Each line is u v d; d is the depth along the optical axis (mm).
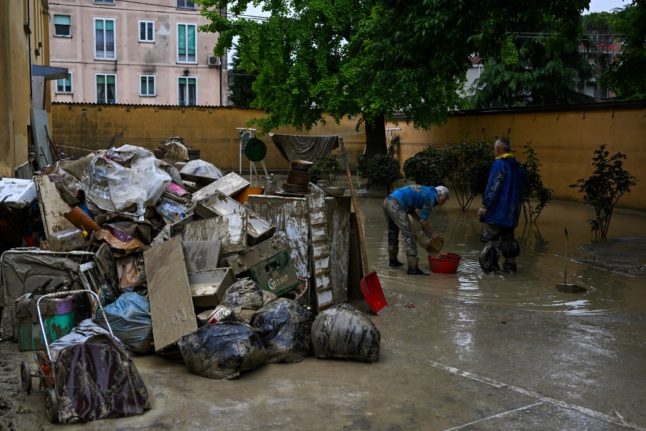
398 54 9531
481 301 7305
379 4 10180
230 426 3949
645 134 15125
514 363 5254
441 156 15781
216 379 4680
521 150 19500
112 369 4086
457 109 23094
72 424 3916
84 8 38312
